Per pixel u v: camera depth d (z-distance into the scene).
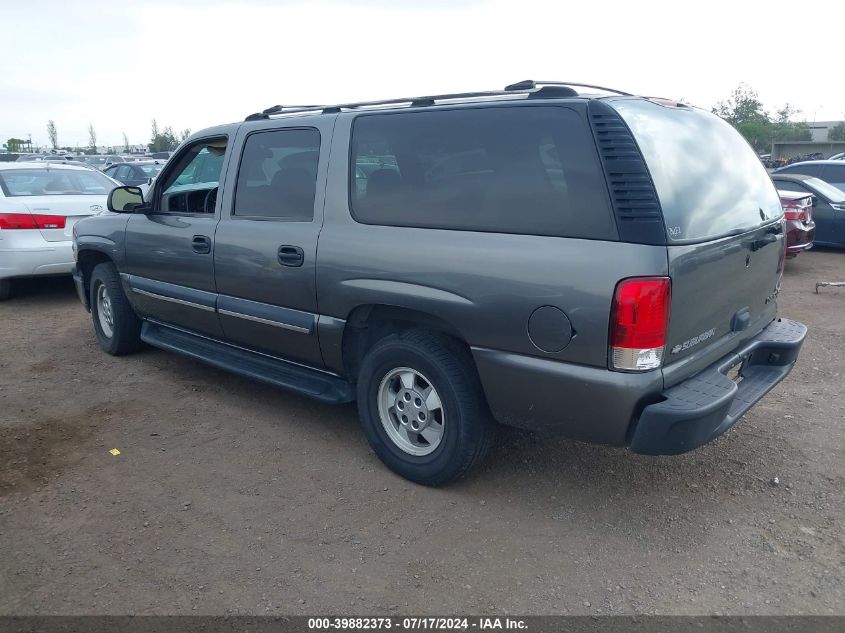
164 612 2.84
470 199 3.41
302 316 4.14
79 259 6.16
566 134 3.12
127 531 3.42
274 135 4.37
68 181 8.98
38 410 4.93
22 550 3.26
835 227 11.47
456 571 3.11
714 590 2.97
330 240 3.91
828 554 3.20
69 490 3.81
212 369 5.82
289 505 3.66
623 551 3.25
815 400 5.03
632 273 2.88
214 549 3.27
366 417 3.99
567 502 3.67
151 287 5.28
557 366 3.12
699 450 4.25
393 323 3.91
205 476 3.97
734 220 3.47
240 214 4.53
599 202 2.99
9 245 7.84
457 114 3.51
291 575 3.08
